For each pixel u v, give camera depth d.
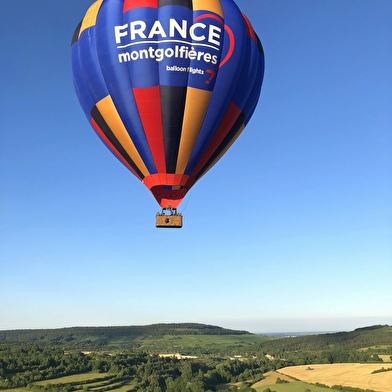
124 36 23.03
